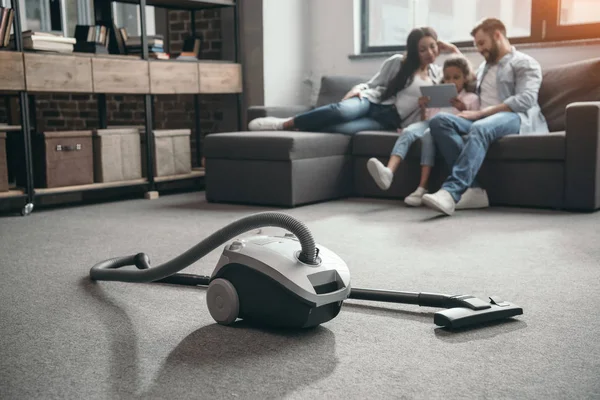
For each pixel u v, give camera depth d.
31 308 1.78
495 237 2.67
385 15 4.96
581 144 3.24
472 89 3.87
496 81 3.71
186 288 1.95
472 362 1.35
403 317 1.65
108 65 3.83
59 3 5.01
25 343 1.50
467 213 3.32
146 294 1.89
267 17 4.81
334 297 1.50
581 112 3.22
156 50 4.19
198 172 4.51
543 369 1.30
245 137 3.72
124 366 1.35
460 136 3.51
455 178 3.29
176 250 2.54
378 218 3.21
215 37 5.02
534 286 1.93
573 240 2.58
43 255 2.47
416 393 1.20
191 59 4.42
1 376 1.31
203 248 1.57
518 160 3.45
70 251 2.54
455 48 4.07
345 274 1.55
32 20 5.32
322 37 5.10
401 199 3.90
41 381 1.28
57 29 5.02
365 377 1.28
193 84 4.35
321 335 1.53
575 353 1.39
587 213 3.25
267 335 1.53
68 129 5.40
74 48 3.96
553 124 3.72
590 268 2.13
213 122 5.06
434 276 2.06
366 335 1.52
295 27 5.05
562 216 3.17
